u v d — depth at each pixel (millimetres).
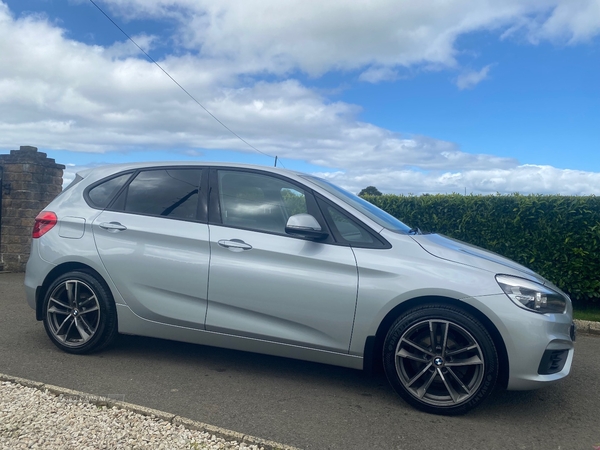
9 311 6406
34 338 5191
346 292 3867
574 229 7922
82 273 4582
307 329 3996
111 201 4711
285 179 4375
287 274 4008
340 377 4449
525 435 3445
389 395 4074
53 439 2949
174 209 4504
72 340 4691
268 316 4078
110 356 4699
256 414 3580
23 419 3182
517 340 3537
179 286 4301
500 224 8406
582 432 3531
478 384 3602
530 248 8203
